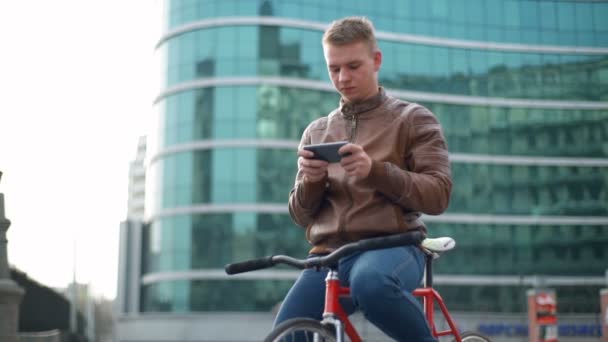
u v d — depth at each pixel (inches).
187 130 1769.2
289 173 1738.4
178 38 1822.1
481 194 1894.7
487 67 1953.7
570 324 1855.3
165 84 1838.1
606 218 1939.0
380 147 128.5
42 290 678.5
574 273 1894.7
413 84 1887.3
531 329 1434.5
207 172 1734.7
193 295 1699.1
